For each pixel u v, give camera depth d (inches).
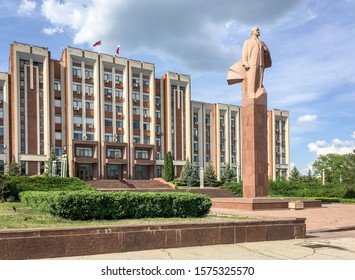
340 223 576.4
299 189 1507.1
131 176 2071.9
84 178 1929.1
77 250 287.4
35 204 538.3
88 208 385.7
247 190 898.1
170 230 328.8
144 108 2178.9
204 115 2498.8
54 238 279.7
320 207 951.0
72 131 1903.3
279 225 391.5
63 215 383.2
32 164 1788.9
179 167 2289.6
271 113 2864.2
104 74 2049.7
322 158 2842.0
